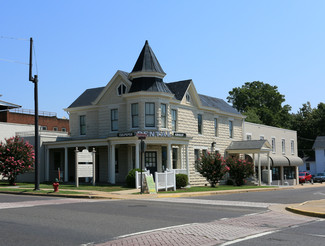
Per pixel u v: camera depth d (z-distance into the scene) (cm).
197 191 2822
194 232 1052
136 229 1095
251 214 1483
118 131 3400
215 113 4081
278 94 8106
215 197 2392
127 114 3262
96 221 1234
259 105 8056
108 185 2989
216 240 949
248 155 4444
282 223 1255
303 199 2248
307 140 8119
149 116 3188
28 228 1101
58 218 1291
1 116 5444
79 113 3731
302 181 5622
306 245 898
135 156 3259
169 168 3061
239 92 8256
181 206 1744
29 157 3059
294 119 8494
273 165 4797
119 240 941
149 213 1452
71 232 1045
